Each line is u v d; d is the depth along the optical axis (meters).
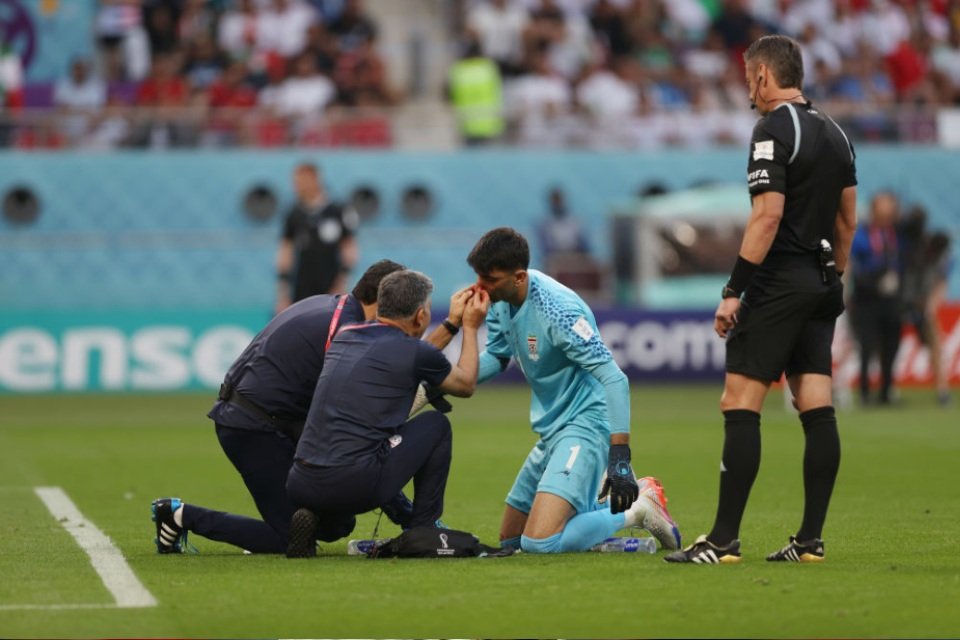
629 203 94.94
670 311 82.44
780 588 23.20
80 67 92.81
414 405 28.20
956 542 29.42
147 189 91.44
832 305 25.81
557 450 27.84
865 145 96.31
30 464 47.25
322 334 27.59
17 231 90.00
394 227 93.19
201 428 60.41
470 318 27.56
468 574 24.70
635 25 101.88
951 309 81.69
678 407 68.75
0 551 28.20
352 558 27.02
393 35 104.19
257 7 98.12
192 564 26.23
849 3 104.56
